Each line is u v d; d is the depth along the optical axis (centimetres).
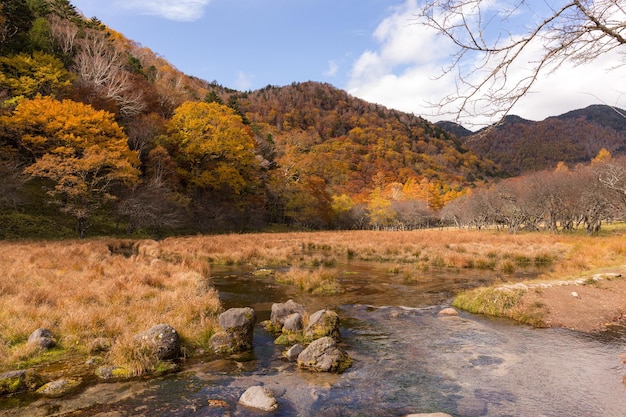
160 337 730
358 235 4400
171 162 4416
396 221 8581
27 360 699
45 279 1209
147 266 1598
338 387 626
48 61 4138
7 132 3288
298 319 922
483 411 546
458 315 1111
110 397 576
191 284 1248
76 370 667
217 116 4962
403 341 873
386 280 1675
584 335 916
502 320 1058
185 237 3606
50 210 3450
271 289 1429
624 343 855
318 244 3089
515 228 5294
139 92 5106
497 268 2034
